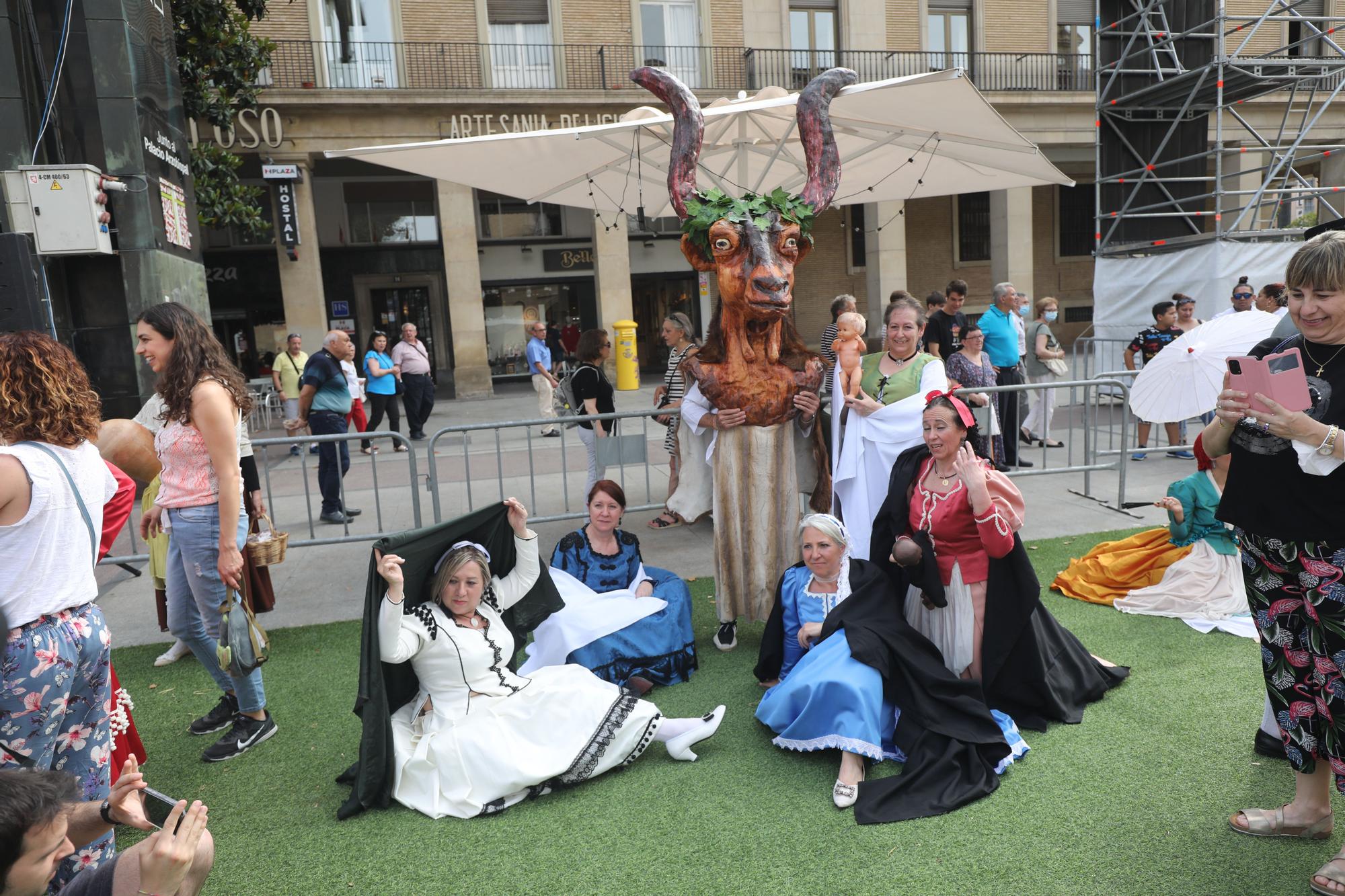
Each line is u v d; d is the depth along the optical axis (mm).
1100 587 5125
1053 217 22953
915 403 4551
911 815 3004
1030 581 3539
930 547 3639
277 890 2773
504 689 3420
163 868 1827
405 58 17188
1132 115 12820
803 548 3908
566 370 7320
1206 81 11641
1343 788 2512
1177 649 4336
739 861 2816
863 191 7969
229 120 14281
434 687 3367
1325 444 2285
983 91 18422
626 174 7145
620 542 4633
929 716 3346
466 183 7039
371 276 20469
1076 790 3123
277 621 5301
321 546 6879
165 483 3545
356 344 20531
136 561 5926
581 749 3285
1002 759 3285
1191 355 4781
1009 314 9094
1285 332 2848
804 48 19141
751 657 4551
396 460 10664
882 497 4680
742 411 4508
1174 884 2600
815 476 4938
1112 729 3555
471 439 12242
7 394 2385
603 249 18594
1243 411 2391
